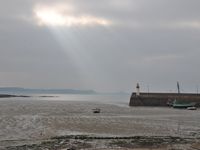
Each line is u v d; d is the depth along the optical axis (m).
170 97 148.88
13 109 104.00
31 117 73.12
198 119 78.06
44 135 45.91
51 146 36.16
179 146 36.94
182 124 65.19
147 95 153.38
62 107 123.25
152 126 59.47
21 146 36.25
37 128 53.53
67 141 39.41
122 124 61.62
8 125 56.75
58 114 84.88
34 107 119.88
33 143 38.69
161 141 40.19
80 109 111.06
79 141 39.53
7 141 40.56
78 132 49.69
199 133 51.22
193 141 40.75
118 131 51.56
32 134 46.81
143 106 149.38
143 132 50.97
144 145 37.53
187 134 49.81
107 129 53.69
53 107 122.12
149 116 85.19
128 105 159.00
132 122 66.12
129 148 35.38
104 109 116.31
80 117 76.19
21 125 57.16
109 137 43.19
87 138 42.06
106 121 67.12
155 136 45.28
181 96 148.25
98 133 48.88
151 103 150.38
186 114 97.50
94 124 60.66
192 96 147.50
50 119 69.12
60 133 48.31
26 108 111.81
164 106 148.12
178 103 141.75
